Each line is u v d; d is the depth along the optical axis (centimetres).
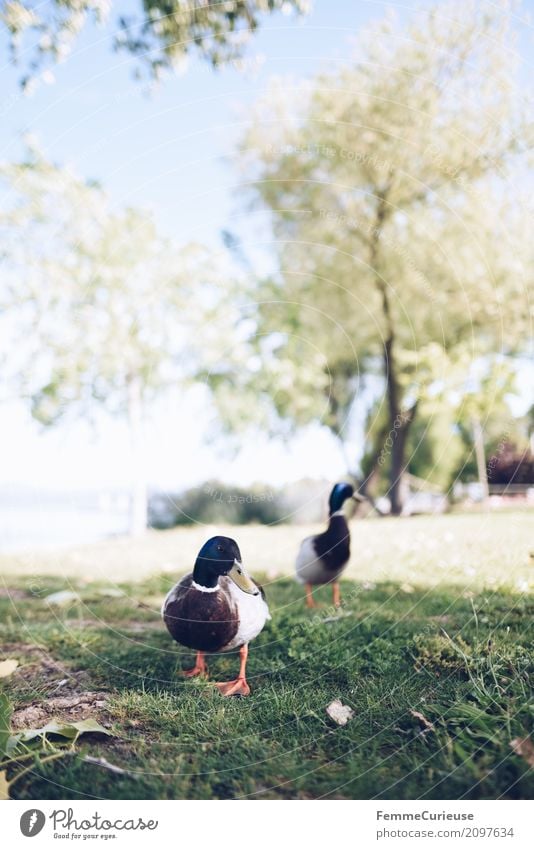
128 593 543
